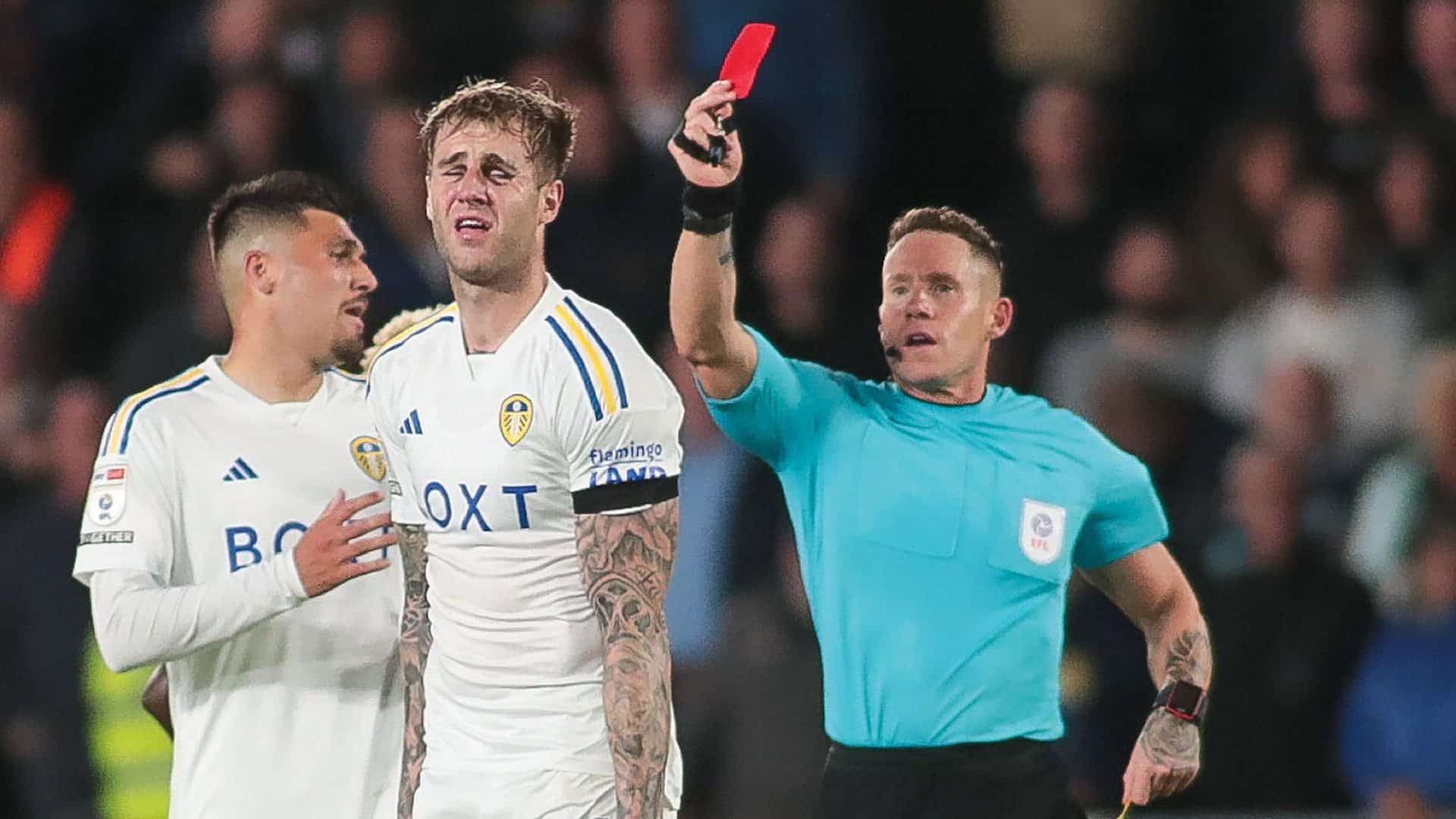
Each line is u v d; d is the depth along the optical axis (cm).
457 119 1916
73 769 3281
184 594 2017
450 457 1917
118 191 4031
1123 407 3428
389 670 2117
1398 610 3109
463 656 1933
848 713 2038
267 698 2084
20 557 3328
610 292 3591
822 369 2105
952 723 2009
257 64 3894
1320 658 3092
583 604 1919
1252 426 3472
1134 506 2098
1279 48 3938
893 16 4012
